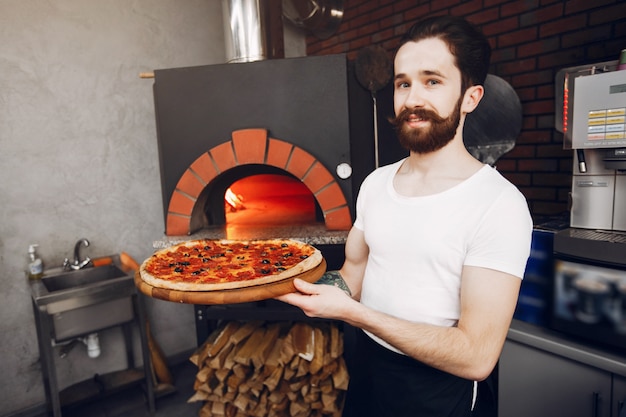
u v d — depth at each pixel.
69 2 2.38
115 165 2.62
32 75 2.31
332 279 1.31
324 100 2.14
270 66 2.15
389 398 1.11
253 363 1.97
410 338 0.92
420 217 1.00
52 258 2.46
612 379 1.49
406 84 0.99
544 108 2.28
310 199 2.88
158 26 2.70
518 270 0.90
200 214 2.39
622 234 1.49
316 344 2.00
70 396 2.43
